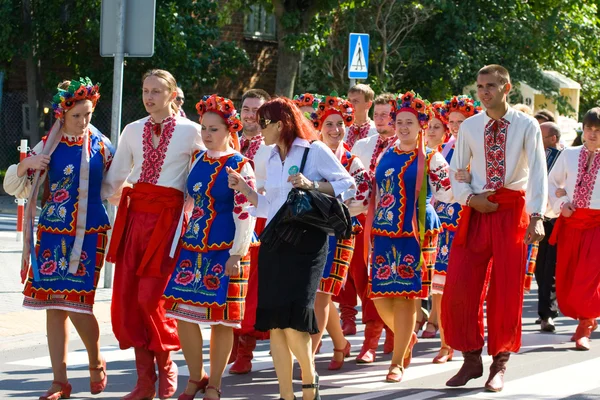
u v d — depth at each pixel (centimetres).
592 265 999
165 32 2405
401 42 2669
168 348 741
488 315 794
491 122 785
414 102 845
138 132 753
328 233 686
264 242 674
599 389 796
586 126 1017
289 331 683
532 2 2817
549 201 1032
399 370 836
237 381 835
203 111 740
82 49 2570
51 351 750
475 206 782
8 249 1567
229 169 720
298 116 707
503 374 802
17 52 2508
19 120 2711
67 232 741
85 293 744
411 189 844
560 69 2959
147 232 740
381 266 846
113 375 860
